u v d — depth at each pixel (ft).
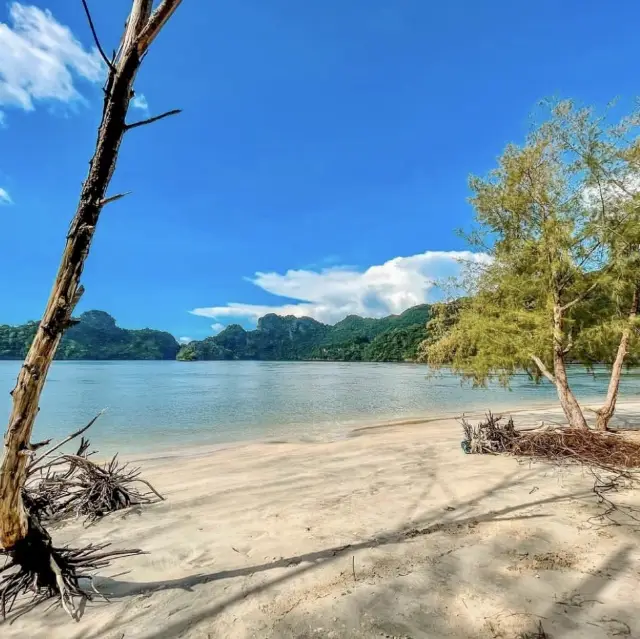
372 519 14.56
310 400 80.59
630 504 14.97
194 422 53.83
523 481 18.34
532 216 29.91
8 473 8.55
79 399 82.74
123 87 7.91
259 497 18.04
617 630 7.93
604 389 100.01
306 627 8.40
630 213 25.58
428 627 8.23
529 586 9.61
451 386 115.65
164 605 9.55
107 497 17.07
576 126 27.12
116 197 8.15
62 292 8.09
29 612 9.44
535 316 28.40
